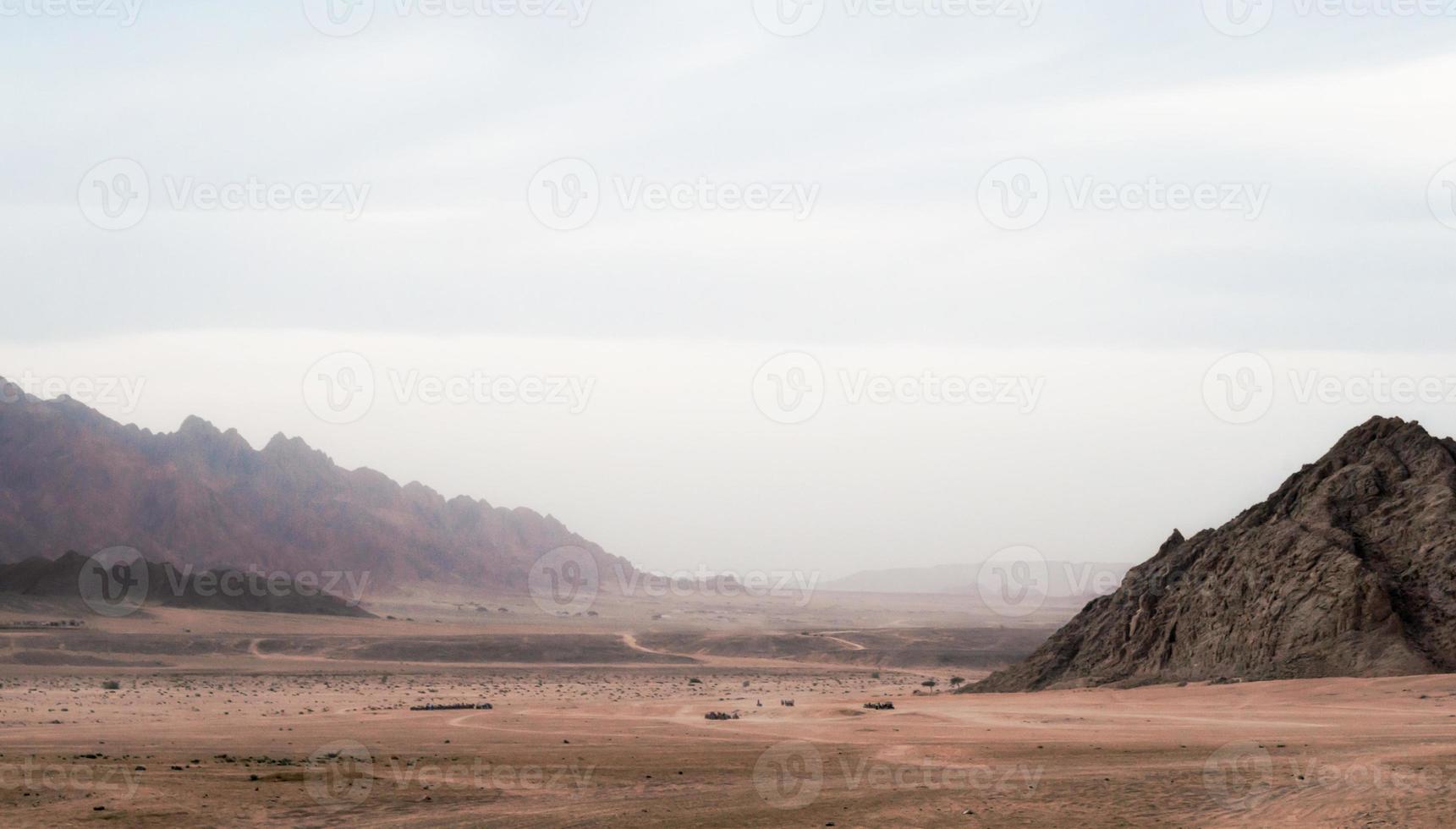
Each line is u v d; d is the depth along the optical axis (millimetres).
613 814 41250
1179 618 96875
